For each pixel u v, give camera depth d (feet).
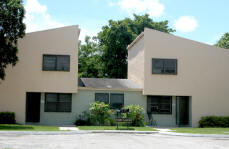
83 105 77.20
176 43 80.69
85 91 77.71
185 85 80.33
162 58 79.71
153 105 80.59
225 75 82.94
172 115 81.05
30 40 74.43
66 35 75.72
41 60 74.54
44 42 74.90
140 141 47.39
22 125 68.08
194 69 81.10
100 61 132.16
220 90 82.33
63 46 75.36
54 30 75.36
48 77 74.59
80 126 69.72
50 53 74.90
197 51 81.66
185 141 48.96
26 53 74.23
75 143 43.01
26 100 78.02
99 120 74.64
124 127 67.82
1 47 63.46
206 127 78.13
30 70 74.18
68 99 76.79
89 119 75.00
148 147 41.11
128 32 123.95
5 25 62.34
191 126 80.28
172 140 49.88
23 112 73.61
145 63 79.00
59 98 76.33
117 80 89.20
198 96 81.00
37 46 74.59
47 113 75.66
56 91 74.59
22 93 73.77
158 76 79.30
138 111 74.64
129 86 82.33
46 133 54.29
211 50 82.48
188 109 82.74
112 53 124.36
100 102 76.74
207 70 81.92
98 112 74.49
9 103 73.36
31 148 37.09
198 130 65.51
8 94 73.41
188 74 80.74
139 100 80.02
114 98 79.05
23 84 73.82
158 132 60.70
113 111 76.43
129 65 96.27
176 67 80.12
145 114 79.87
